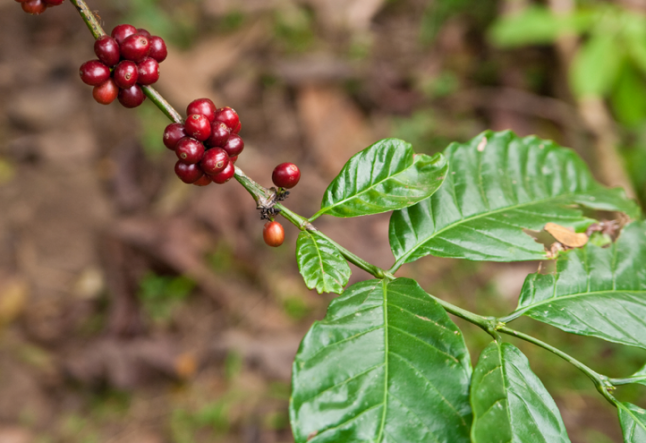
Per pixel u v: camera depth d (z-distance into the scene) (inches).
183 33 61.9
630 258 22.8
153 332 43.8
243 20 63.1
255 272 46.2
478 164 24.0
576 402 39.4
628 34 45.9
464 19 63.5
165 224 47.4
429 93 57.3
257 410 39.7
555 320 21.6
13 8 66.7
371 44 63.3
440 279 46.3
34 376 42.5
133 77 21.4
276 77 58.2
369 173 22.2
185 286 45.5
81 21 65.6
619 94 47.8
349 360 20.1
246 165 52.1
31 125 57.1
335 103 56.6
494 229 22.8
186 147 21.2
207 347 42.9
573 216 23.5
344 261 21.3
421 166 22.4
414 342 20.2
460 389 19.8
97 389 42.1
